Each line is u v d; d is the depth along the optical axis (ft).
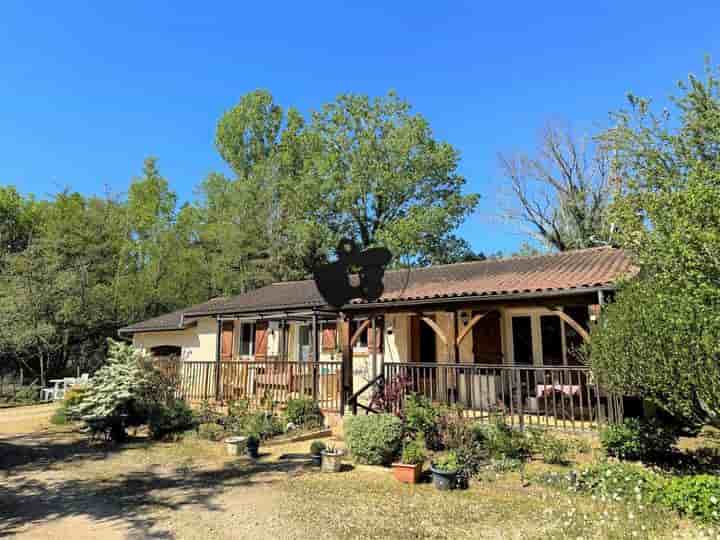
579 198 76.28
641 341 18.63
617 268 31.94
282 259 95.09
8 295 69.26
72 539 16.37
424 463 24.40
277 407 41.27
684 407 18.13
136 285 86.89
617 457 24.16
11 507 20.07
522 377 40.04
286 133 111.34
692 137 38.63
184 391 46.98
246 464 27.30
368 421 26.84
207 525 17.57
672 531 15.51
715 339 16.61
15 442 35.04
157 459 29.07
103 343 82.43
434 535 16.17
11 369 72.08
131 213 99.30
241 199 99.71
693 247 21.77
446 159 87.97
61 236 83.51
